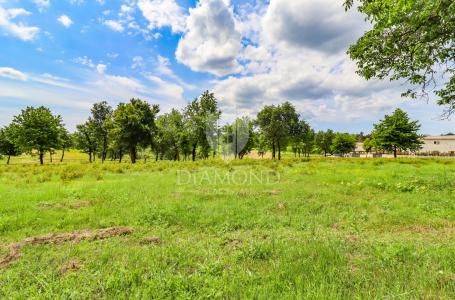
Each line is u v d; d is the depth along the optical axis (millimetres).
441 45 8969
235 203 7324
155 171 17938
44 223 5566
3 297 2781
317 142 80812
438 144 68750
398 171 15773
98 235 4805
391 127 42562
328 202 7297
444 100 11117
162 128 47781
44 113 37000
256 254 3775
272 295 2631
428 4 6082
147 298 2635
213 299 2627
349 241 4301
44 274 3205
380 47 9812
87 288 2814
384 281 2877
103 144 51125
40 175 15234
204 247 4227
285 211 6461
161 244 4398
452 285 2762
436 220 5570
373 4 7016
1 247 4242
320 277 3000
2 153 46125
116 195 8398
